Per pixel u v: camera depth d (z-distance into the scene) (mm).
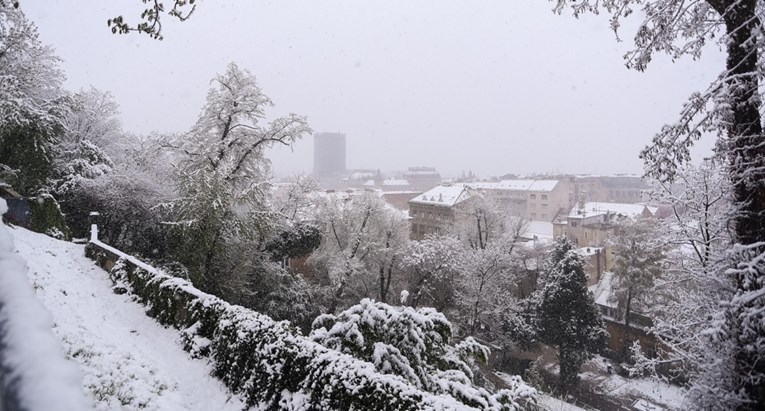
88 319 9406
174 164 24312
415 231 67500
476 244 44344
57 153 26641
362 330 8523
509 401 7145
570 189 85812
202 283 20797
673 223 13125
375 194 38219
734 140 7852
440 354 8883
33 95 26641
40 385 741
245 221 22281
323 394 6637
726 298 9492
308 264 37062
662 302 32375
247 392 7668
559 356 33531
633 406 28125
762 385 7301
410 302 36094
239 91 24781
